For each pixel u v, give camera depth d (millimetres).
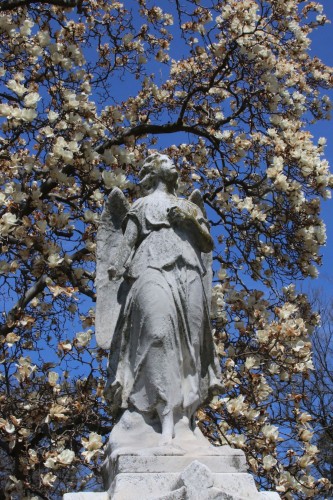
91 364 8789
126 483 4250
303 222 10219
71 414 8492
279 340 8711
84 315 9375
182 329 4895
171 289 4918
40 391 8188
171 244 5090
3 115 8531
